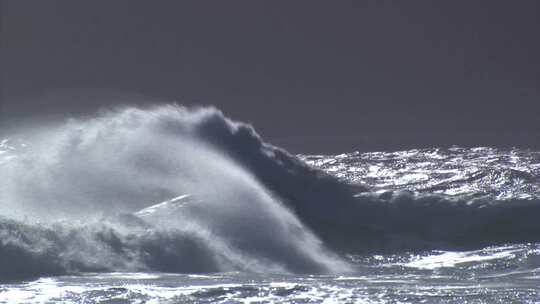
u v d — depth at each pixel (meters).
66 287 53.59
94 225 63.28
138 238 62.84
